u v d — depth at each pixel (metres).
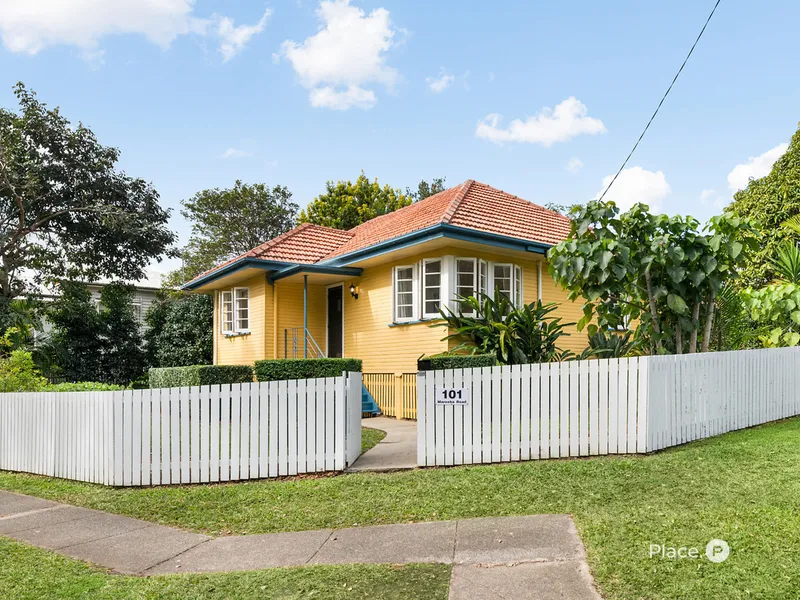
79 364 22.80
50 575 4.68
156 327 24.97
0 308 22.12
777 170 18.95
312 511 6.06
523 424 7.43
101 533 5.86
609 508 5.41
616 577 3.97
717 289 8.73
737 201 21.48
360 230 19.94
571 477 6.41
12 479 9.02
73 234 25.48
